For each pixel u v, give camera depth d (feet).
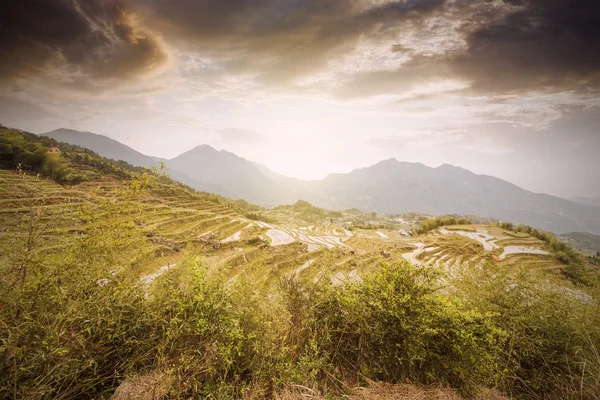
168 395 9.76
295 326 14.79
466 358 13.57
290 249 105.09
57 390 9.20
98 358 9.70
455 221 240.94
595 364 14.16
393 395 11.84
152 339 10.78
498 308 17.31
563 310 16.49
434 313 13.74
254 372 12.09
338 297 15.79
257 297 14.98
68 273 9.78
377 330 14.24
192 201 173.88
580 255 135.33
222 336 11.57
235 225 126.31
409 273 15.17
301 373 12.85
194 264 13.19
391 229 282.15
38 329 8.86
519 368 15.51
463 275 20.22
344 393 12.66
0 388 8.15
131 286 11.55
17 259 9.11
